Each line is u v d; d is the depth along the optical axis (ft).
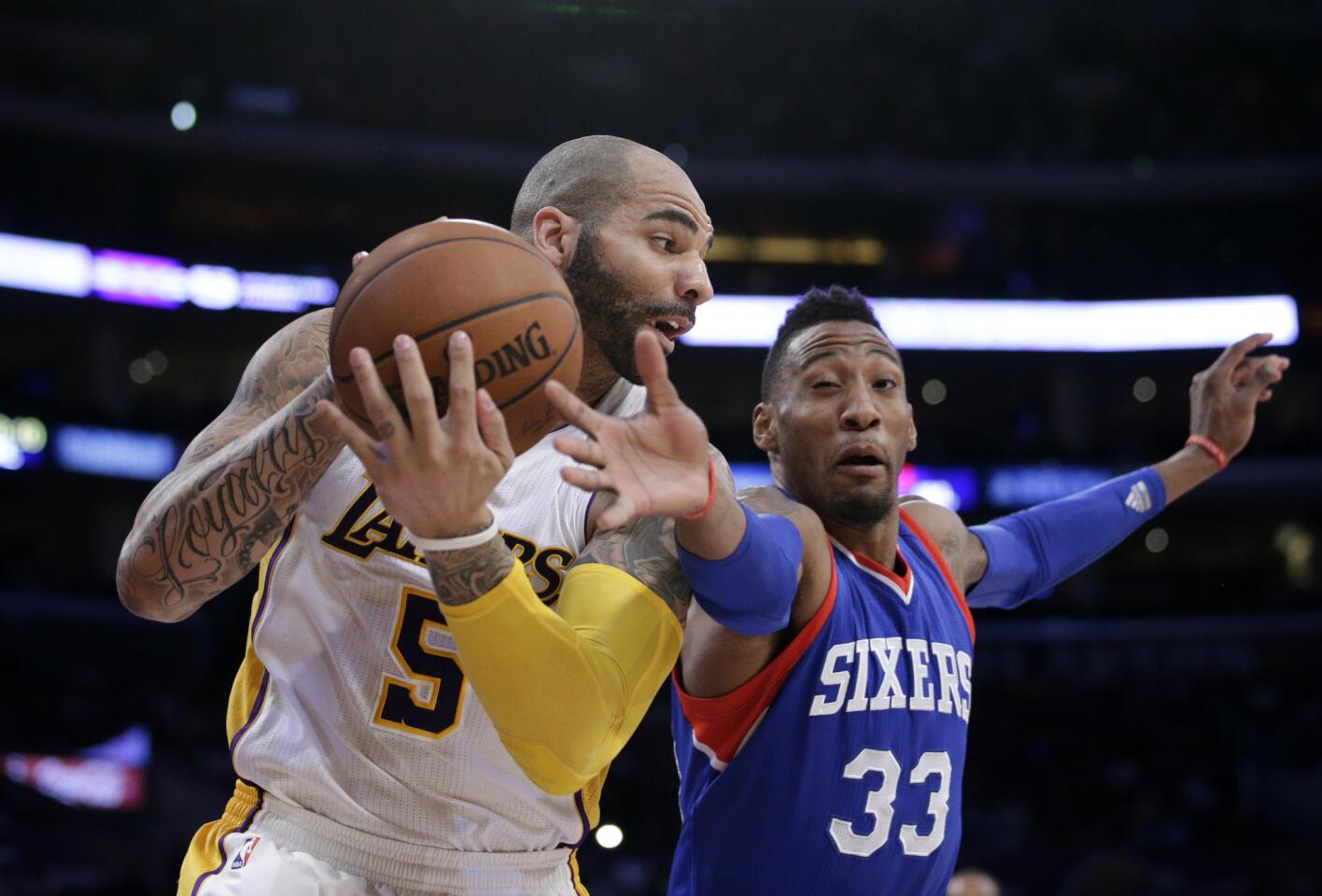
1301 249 88.07
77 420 68.74
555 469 7.83
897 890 8.86
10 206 73.26
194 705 64.44
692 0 82.38
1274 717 71.05
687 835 9.18
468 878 7.50
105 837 53.21
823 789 8.64
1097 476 79.00
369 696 7.44
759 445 10.00
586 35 85.97
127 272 74.08
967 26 91.30
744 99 90.89
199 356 86.07
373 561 7.50
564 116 88.38
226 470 6.85
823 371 9.19
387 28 85.81
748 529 6.70
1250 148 87.76
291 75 84.12
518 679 6.12
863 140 89.40
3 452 65.77
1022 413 91.86
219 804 60.64
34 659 62.44
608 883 52.60
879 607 9.08
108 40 80.33
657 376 5.99
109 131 74.64
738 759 8.77
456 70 86.74
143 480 71.26
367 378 5.53
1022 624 76.69
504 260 6.33
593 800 8.09
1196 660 75.31
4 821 52.01
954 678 9.30
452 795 7.44
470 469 5.67
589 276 7.61
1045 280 85.46
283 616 7.62
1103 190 86.58
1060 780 68.13
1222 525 90.68
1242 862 54.80
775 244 90.68
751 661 8.65
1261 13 89.61
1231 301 83.92
